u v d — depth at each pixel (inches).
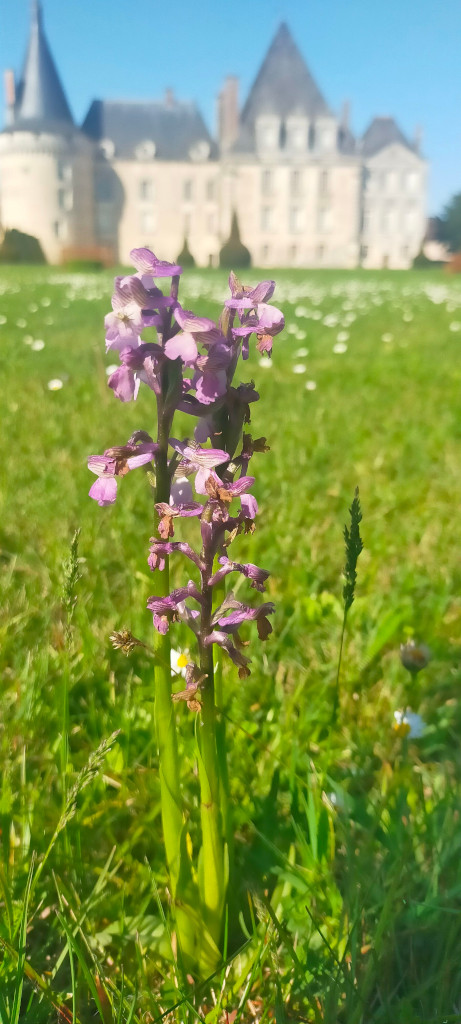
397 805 56.7
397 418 186.1
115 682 77.0
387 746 68.5
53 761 63.8
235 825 57.4
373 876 49.3
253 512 39.3
